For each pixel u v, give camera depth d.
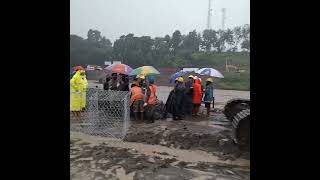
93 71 47.59
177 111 13.66
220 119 14.24
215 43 69.00
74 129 10.67
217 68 57.41
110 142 9.60
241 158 8.41
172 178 6.83
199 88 14.62
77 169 7.23
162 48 63.00
